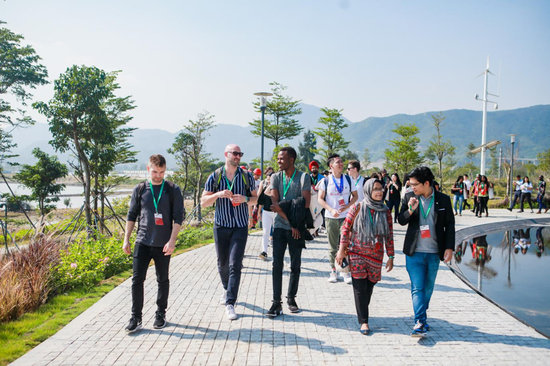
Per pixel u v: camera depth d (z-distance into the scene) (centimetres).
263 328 443
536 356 376
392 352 384
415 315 421
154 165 429
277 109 3350
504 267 817
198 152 3150
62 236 820
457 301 549
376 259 430
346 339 414
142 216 437
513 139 2233
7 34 2714
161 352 383
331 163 615
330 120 3503
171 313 491
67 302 544
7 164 3194
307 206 481
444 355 378
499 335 427
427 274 431
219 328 443
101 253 724
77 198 7075
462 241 1141
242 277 666
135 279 432
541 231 1355
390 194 1328
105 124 2072
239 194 484
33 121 2961
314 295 566
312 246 962
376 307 518
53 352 383
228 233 495
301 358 371
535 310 555
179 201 438
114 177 2911
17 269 569
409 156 4081
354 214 439
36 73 2836
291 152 489
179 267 741
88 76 1980
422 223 425
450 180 5338
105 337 419
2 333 423
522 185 1944
